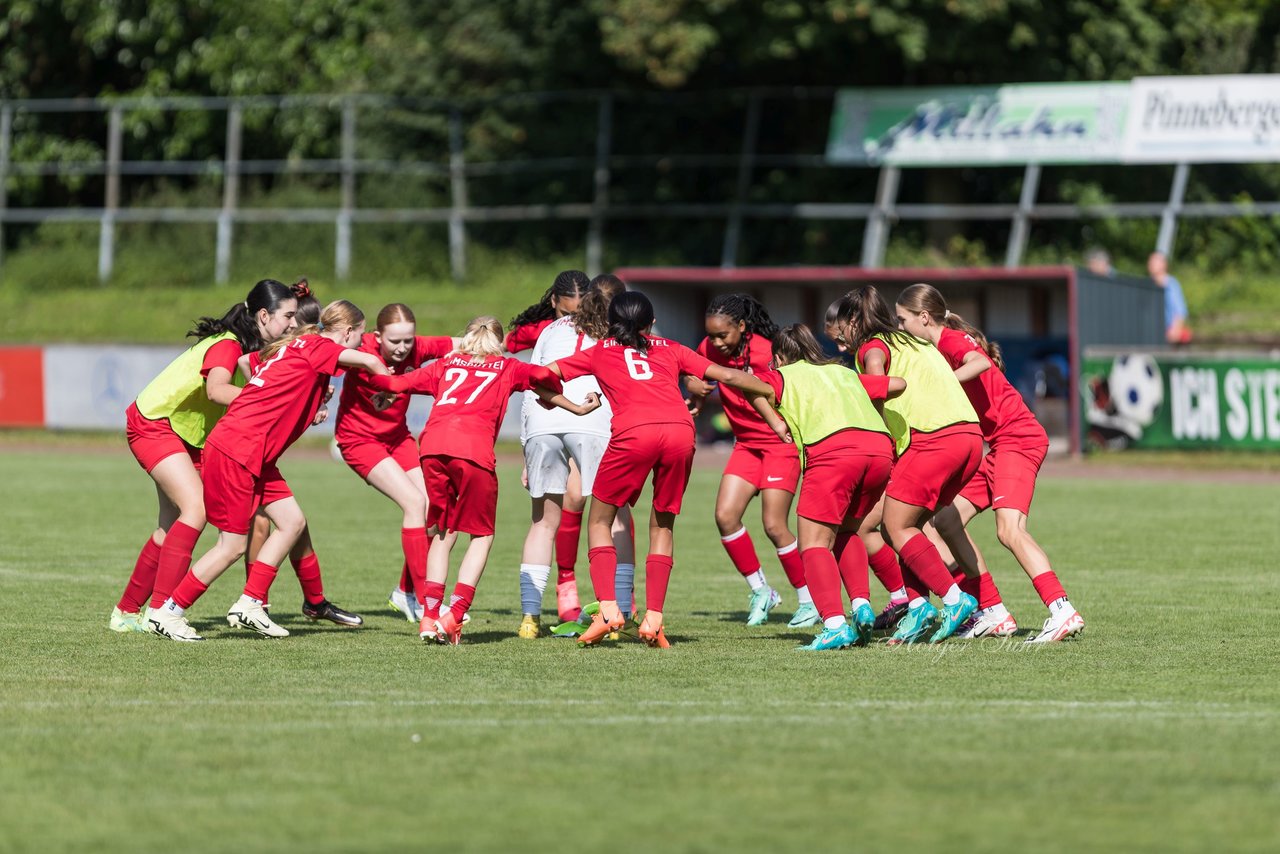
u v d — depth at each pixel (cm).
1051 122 11388
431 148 14100
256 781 2006
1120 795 1919
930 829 1781
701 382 3278
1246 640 3131
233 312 3238
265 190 15212
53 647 3078
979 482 3278
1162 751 2138
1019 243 11906
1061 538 5181
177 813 1867
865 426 3020
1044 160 11406
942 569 3081
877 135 11869
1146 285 9619
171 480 3188
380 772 2047
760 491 3453
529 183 13912
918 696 2538
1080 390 8512
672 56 11162
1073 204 13025
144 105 13300
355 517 5906
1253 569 4375
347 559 4672
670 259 13412
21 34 15512
